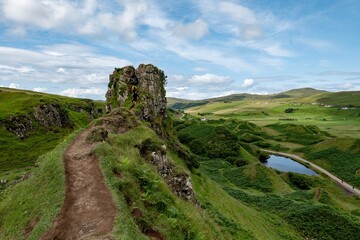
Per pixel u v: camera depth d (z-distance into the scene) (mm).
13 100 142375
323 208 84875
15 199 28750
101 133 36344
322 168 160875
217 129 186125
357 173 139500
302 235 76625
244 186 120312
